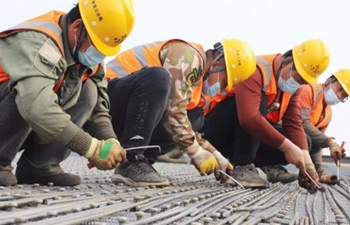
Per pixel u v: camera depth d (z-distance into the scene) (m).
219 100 4.88
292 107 5.18
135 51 4.14
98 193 2.80
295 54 4.62
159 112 3.61
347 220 2.65
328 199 4.07
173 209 2.38
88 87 3.05
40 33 2.61
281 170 6.12
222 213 2.46
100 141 2.69
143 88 3.59
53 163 3.13
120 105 3.76
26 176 3.14
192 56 3.74
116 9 2.72
